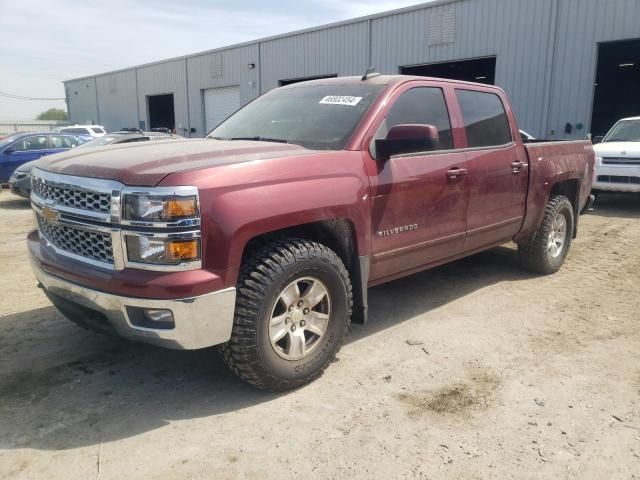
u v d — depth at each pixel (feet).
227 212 9.21
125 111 128.16
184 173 9.07
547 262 18.65
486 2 53.42
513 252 22.12
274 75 80.79
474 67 71.05
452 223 14.19
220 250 9.18
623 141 36.37
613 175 34.12
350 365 11.99
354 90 13.34
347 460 8.67
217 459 8.69
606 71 88.38
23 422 9.70
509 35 52.19
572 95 48.70
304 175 10.41
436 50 58.44
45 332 13.78
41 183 10.98
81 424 9.65
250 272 9.76
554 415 9.98
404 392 10.80
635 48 58.85
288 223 10.06
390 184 12.14
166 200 8.79
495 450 8.94
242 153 10.45
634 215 32.42
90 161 10.28
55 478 8.20
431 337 13.53
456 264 20.36
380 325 14.34
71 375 11.50
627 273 19.22
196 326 9.13
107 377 11.42
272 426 9.61
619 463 8.61
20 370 11.71
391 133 11.59
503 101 16.61
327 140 12.01
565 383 11.18
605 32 46.16
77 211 9.79
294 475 8.30
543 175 17.58
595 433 9.41
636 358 12.35
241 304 9.66
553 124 50.21
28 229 29.68
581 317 14.90
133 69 120.47
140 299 8.99
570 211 19.31
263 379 10.19
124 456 8.75
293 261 10.08
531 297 16.61
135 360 12.22
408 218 12.80
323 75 72.38
